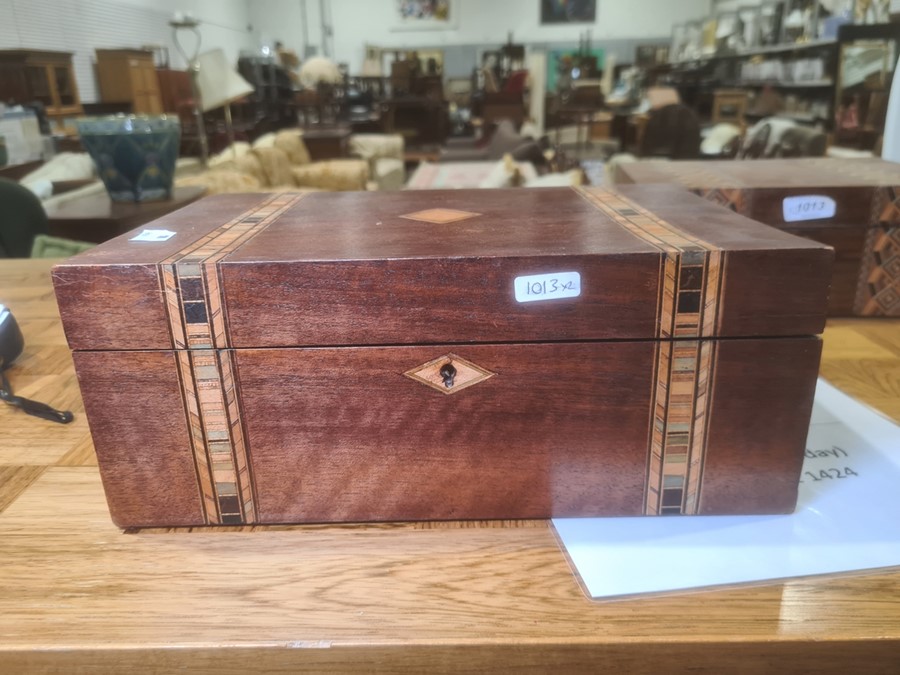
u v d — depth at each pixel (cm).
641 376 50
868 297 94
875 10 267
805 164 111
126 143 176
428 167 369
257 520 53
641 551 49
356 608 44
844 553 48
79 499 57
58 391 77
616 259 47
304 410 50
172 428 50
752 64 465
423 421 51
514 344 49
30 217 158
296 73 596
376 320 48
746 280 47
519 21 691
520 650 41
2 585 47
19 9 300
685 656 42
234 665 42
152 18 454
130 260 47
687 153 372
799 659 42
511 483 52
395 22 697
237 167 351
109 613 44
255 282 47
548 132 516
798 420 50
